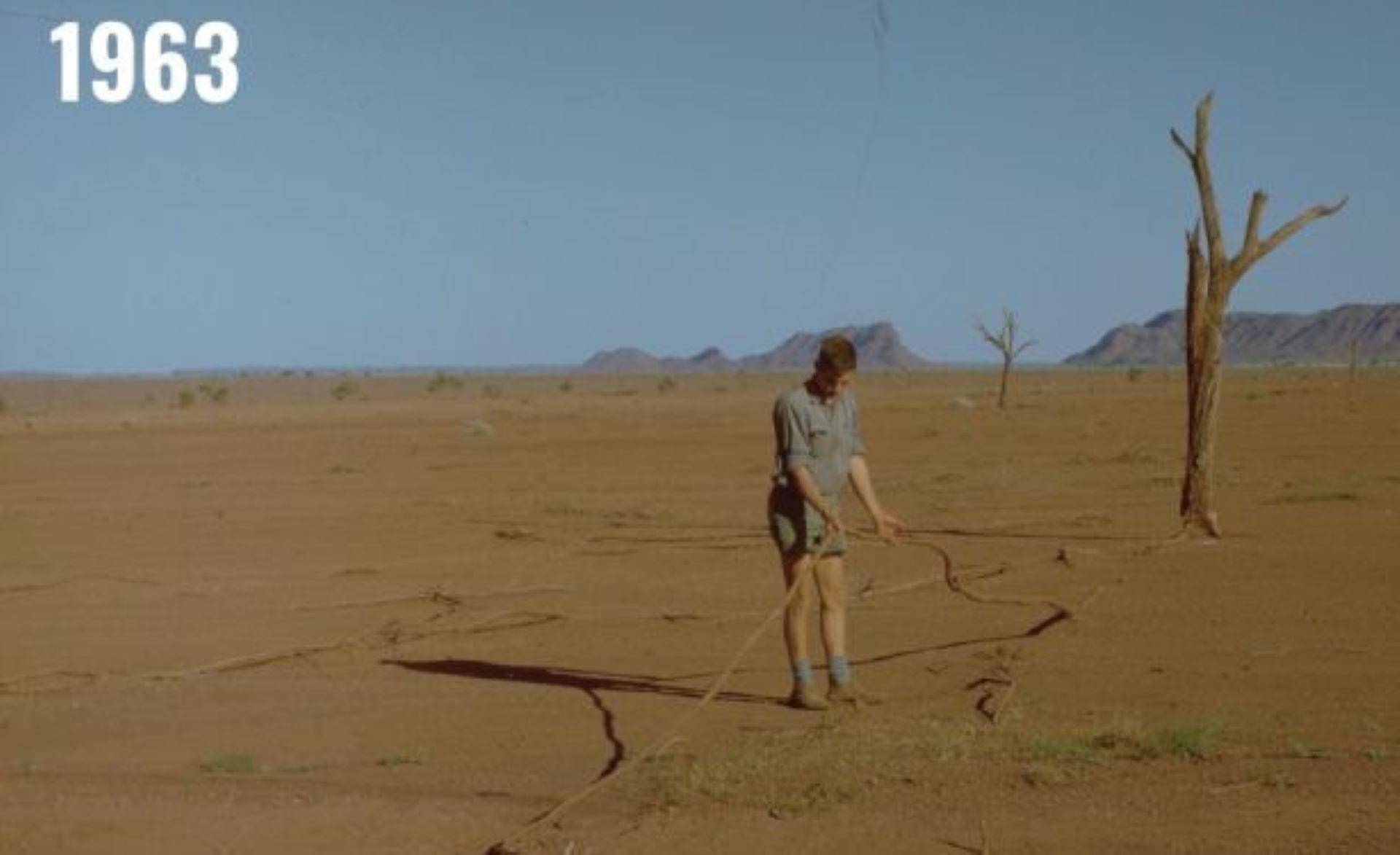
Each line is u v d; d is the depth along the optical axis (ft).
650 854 24.63
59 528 85.10
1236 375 580.71
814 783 27.94
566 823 26.50
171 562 68.49
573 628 48.06
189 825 26.96
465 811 27.45
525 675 40.78
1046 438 157.38
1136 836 24.53
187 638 48.60
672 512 84.94
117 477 131.34
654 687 38.58
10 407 418.51
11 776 30.73
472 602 54.29
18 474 137.39
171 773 30.86
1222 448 133.90
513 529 77.97
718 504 90.99
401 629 48.80
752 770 28.91
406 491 107.55
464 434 195.42
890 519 35.78
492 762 31.12
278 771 30.91
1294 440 143.23
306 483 118.93
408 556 68.59
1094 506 82.94
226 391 428.56
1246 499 82.69
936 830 25.17
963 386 491.31
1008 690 35.60
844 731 31.86
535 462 138.62
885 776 28.32
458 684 39.81
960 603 50.55
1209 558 59.16
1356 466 107.86
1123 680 37.29
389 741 33.45
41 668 43.80
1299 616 45.98
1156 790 26.91
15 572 65.87
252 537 78.48
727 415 252.42
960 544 66.44
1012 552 63.21
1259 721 32.19
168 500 104.88
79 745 33.91
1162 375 564.71
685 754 30.71
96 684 41.19
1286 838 24.11
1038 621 46.47
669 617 49.32
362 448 171.32
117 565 67.92
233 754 32.58
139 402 471.21
